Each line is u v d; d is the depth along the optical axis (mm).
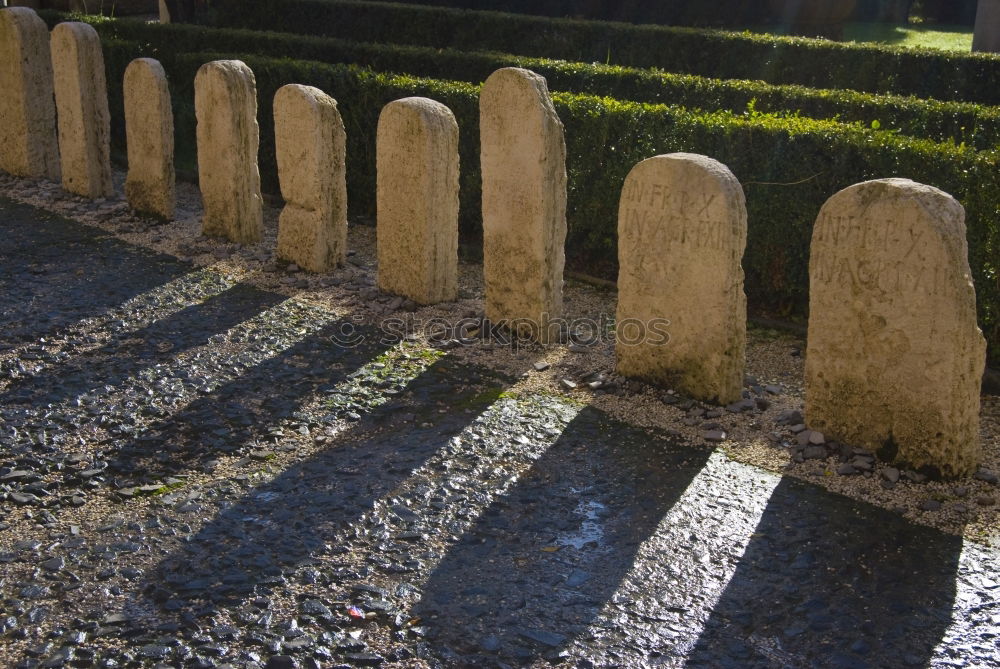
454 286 8273
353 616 4484
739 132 8141
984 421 6422
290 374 7000
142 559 4902
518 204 7242
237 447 6023
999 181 6906
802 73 15078
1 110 11641
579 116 8977
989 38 17141
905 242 5340
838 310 5727
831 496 5453
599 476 5668
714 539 5078
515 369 7066
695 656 4258
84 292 8469
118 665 4180
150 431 6203
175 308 8172
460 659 4227
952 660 4230
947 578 4758
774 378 7113
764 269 8203
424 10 18094
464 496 5461
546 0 25172
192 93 12578
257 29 19969
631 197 6461
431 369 7086
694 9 24938
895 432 5641
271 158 11555
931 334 5344
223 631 4379
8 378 6879
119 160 13406
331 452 5957
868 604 4578
